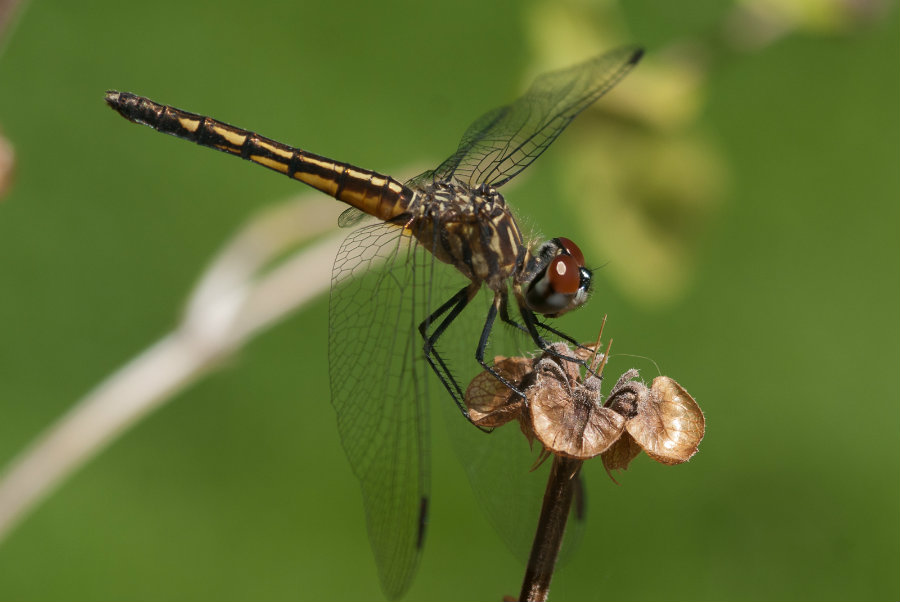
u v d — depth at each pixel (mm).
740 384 714
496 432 575
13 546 635
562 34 593
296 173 590
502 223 584
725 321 743
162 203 728
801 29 590
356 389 578
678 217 592
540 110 588
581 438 564
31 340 666
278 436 664
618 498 664
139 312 685
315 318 713
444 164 588
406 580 571
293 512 642
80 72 757
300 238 591
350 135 742
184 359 587
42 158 720
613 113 591
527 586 564
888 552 650
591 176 592
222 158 757
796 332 735
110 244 705
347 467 656
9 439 638
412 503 573
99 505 640
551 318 585
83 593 632
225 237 711
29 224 705
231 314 587
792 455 691
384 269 583
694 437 563
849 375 730
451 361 581
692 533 650
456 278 584
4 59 750
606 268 598
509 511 573
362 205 588
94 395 585
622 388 565
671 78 592
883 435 702
